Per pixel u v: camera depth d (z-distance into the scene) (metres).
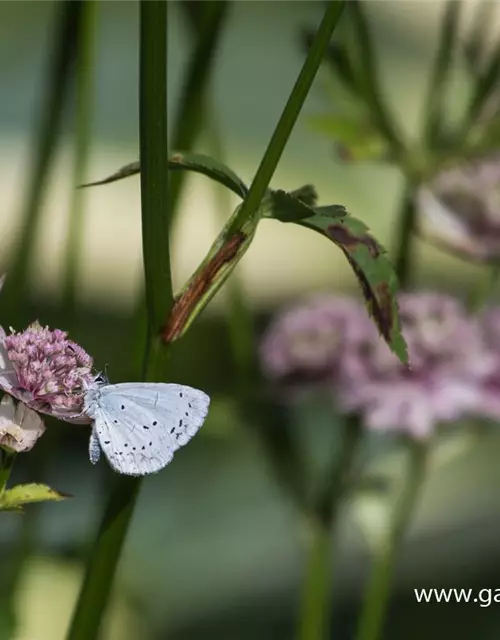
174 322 0.46
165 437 0.44
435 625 0.86
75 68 0.58
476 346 0.62
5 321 0.58
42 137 0.58
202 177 0.85
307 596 0.60
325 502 0.60
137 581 0.75
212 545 0.85
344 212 0.47
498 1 0.60
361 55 0.60
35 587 0.61
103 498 0.59
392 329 0.47
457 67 0.62
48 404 0.45
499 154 0.62
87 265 0.86
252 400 0.62
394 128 0.60
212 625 0.82
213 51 0.55
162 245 0.46
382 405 0.60
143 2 0.46
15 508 0.45
